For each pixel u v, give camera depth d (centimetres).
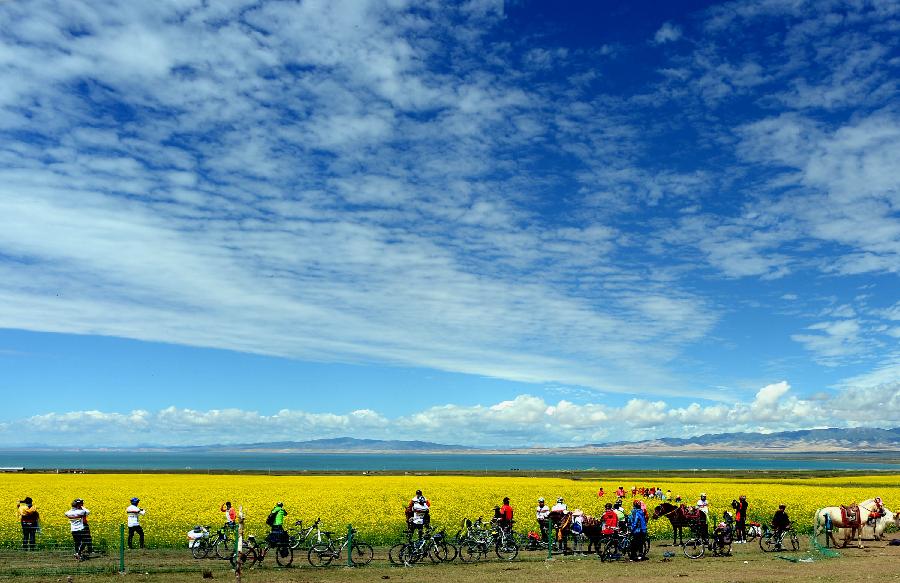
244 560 2255
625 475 10962
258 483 5684
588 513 3697
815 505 4069
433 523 3259
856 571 2223
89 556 2433
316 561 2417
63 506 3488
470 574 2161
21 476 6962
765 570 2253
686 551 2642
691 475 11069
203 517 3152
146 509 3412
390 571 2228
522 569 2273
